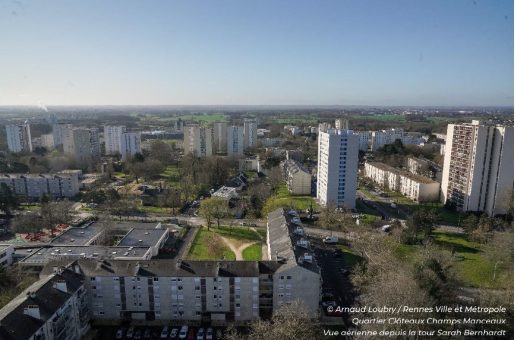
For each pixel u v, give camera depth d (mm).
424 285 102688
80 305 115375
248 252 172625
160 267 123312
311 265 124125
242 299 121812
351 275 140875
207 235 195250
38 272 142500
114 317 123312
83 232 183750
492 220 191125
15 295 118812
